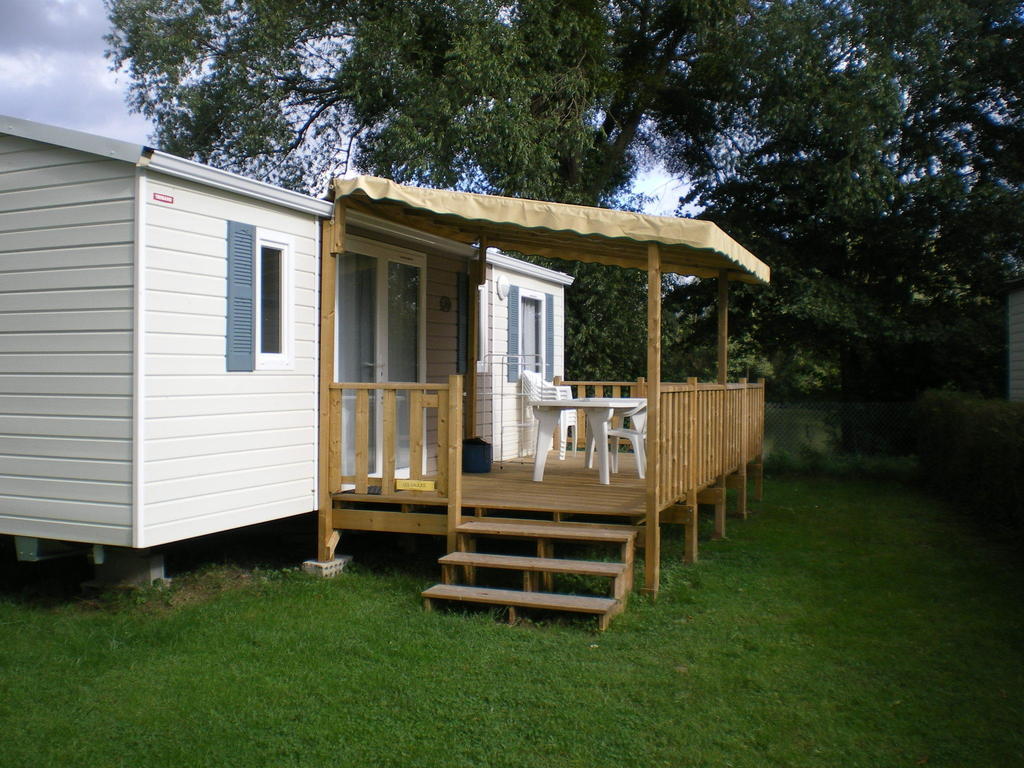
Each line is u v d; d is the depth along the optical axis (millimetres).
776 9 15586
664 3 17688
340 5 15992
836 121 14805
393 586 5875
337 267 6992
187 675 4258
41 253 5406
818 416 14852
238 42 16141
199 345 5430
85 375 5246
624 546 5570
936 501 10609
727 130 17875
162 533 5191
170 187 5230
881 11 14742
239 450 5723
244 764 3396
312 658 4477
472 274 8734
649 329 5781
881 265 16391
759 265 8008
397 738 3609
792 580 6312
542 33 15492
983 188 15062
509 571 6328
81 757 3439
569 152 15922
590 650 4660
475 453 8328
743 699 4043
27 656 4535
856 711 3926
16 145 5484
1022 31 14961
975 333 15023
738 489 9453
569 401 7484
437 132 14555
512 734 3652
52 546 5605
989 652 4715
